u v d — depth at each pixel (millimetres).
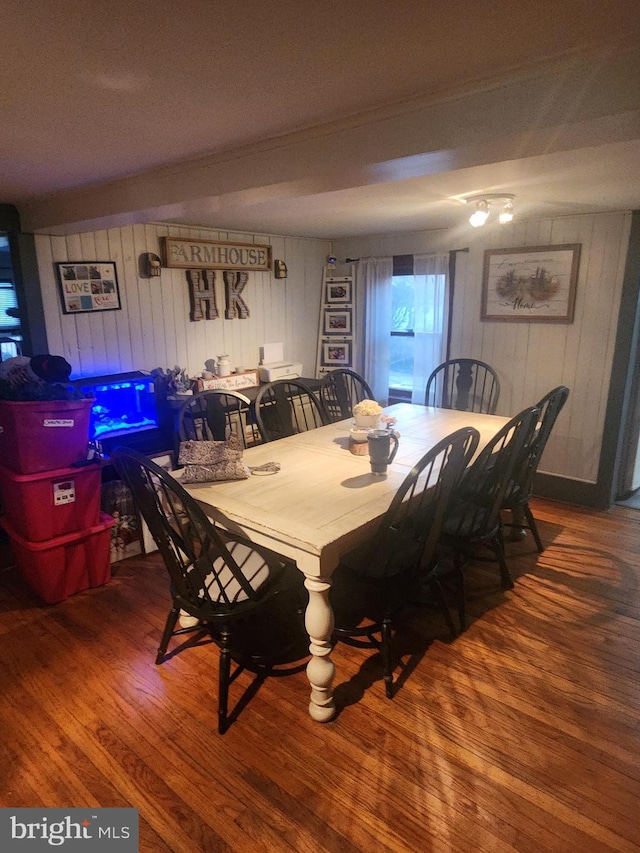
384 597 2025
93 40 1066
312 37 1078
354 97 1426
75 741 1842
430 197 2729
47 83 1282
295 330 4770
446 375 4328
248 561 2125
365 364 4828
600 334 3613
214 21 996
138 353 3607
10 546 3133
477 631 2428
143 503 1857
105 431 3166
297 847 1492
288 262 4578
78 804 1616
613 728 1887
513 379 4062
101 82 1281
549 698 2025
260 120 1584
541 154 1502
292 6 948
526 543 3275
